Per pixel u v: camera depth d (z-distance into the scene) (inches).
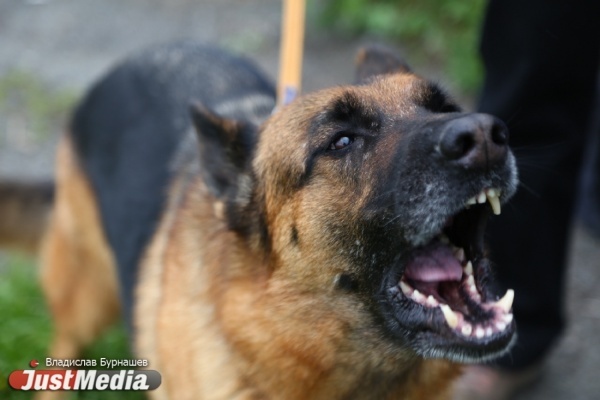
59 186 48.4
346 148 34.8
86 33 86.7
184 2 93.8
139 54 47.6
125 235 43.3
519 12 41.6
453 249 35.4
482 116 31.8
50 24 88.4
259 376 36.5
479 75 72.2
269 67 78.1
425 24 80.4
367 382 36.8
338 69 78.3
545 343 45.2
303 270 35.6
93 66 79.9
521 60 42.1
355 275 35.0
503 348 32.9
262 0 93.5
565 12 40.9
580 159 44.6
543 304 44.6
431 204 32.5
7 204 48.6
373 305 35.2
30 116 71.0
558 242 44.6
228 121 37.8
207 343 36.9
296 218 35.5
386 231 33.8
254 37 84.4
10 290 51.2
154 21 89.4
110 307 48.0
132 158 44.2
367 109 34.9
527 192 43.3
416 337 34.2
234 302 36.4
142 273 41.7
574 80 42.5
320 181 35.1
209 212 38.7
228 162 37.7
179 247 39.1
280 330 35.9
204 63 46.3
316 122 35.3
